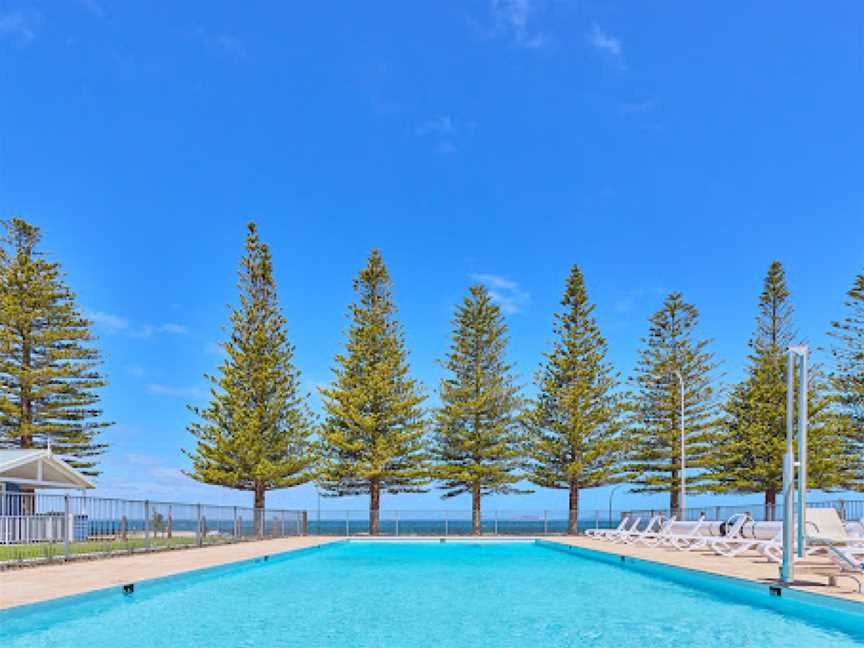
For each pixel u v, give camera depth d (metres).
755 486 34.25
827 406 33.22
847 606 7.96
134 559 14.48
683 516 24.86
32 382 32.25
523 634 7.82
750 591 10.03
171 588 11.08
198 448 31.20
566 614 9.16
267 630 7.94
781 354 34.47
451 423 33.03
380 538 25.88
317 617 8.84
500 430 32.91
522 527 30.09
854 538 13.12
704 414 34.50
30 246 34.12
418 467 32.69
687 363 34.75
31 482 22.28
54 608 8.26
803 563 11.61
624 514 28.31
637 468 34.53
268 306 32.91
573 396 32.62
